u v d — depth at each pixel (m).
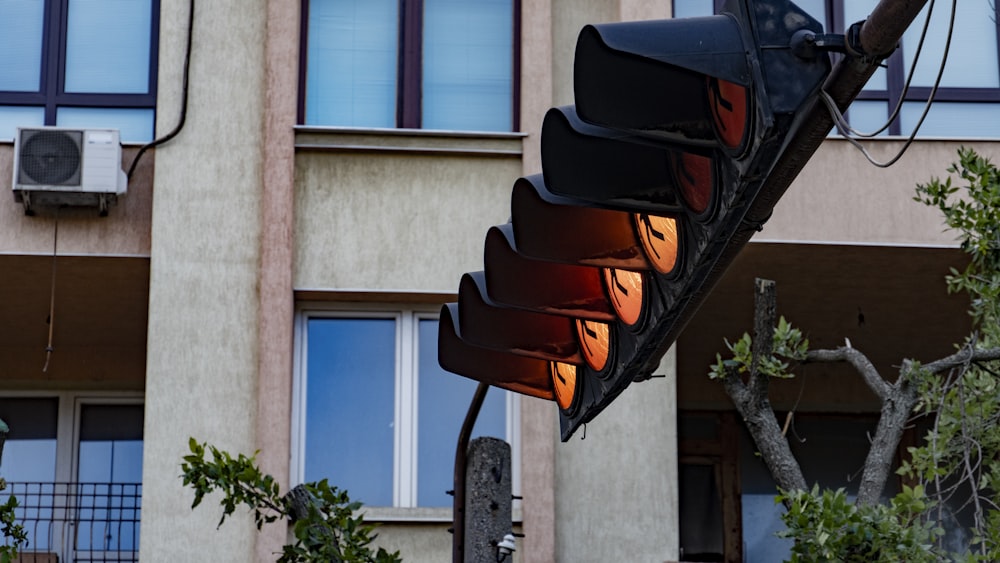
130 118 13.16
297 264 12.57
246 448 12.14
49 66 13.20
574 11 13.44
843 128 3.27
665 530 12.29
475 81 13.20
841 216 12.80
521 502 12.16
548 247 4.09
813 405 15.59
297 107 12.99
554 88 13.19
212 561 11.87
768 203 3.40
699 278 3.73
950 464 10.52
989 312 10.02
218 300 12.41
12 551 8.79
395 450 12.58
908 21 3.08
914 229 12.80
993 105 13.42
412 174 12.80
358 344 12.72
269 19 13.00
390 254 12.64
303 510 8.25
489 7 13.34
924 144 13.02
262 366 12.25
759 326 8.78
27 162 12.27
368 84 13.13
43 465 14.58
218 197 12.63
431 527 12.16
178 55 12.94
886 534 7.90
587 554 12.21
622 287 4.32
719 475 15.49
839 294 13.64
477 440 7.66
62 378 14.70
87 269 12.80
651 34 3.26
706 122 3.39
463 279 4.86
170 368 12.23
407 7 13.28
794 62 3.20
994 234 9.66
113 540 14.45
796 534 7.92
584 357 4.80
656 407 12.55
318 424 12.55
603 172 3.69
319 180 12.73
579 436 12.45
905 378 8.94
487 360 5.54
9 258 12.54
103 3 13.34
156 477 12.01
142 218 12.73
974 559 8.54
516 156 12.90
